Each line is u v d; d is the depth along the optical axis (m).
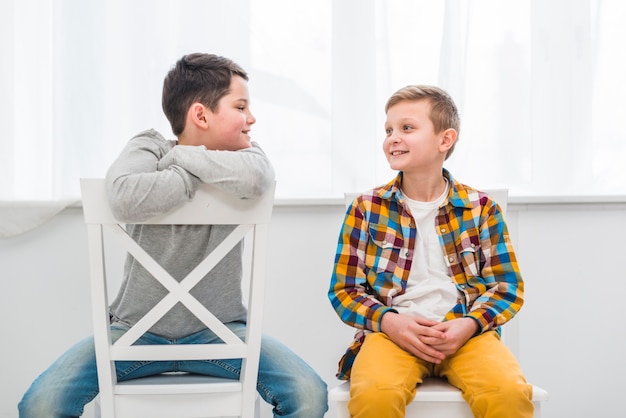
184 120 1.59
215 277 1.56
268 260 2.19
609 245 2.22
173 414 1.43
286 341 2.20
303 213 2.18
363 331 1.55
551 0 2.19
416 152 1.58
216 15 2.17
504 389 1.30
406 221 1.60
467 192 1.62
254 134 2.18
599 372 2.22
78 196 2.13
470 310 1.52
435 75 2.17
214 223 1.40
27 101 2.15
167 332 1.54
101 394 1.40
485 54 2.19
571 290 2.22
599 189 2.21
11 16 2.15
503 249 1.58
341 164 2.17
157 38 2.15
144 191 1.34
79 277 2.17
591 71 2.20
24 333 2.17
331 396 1.37
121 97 2.15
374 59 2.18
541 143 2.20
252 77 2.18
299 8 2.18
